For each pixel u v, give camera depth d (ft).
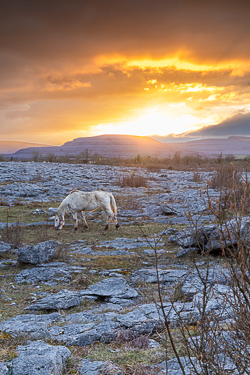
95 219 55.88
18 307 20.89
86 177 118.11
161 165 204.74
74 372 12.47
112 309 20.03
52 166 158.92
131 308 19.63
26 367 11.66
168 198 71.67
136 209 62.64
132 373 12.21
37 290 24.09
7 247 34.78
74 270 28.66
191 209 54.54
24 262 30.37
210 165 207.00
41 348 13.33
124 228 48.34
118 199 74.08
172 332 15.31
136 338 15.44
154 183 105.81
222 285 20.03
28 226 49.37
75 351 14.39
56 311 20.42
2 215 56.65
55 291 23.79
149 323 16.56
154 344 14.82
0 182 96.37
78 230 47.98
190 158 267.59
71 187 93.04
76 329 16.67
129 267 29.22
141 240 40.11
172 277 24.81
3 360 12.82
